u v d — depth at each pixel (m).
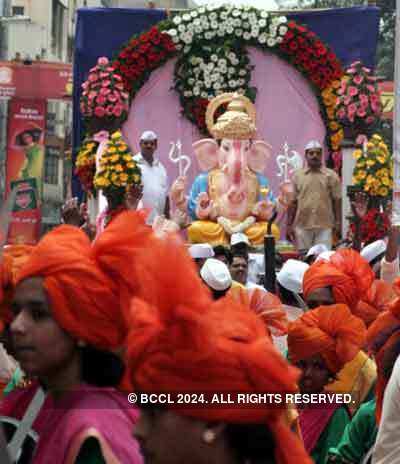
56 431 3.14
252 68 19.88
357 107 18.69
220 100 19.42
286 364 2.38
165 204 18.56
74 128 20.23
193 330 2.32
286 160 19.91
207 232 18.31
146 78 19.70
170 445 2.38
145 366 2.36
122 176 16.91
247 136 18.81
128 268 3.08
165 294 2.33
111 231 3.12
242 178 18.62
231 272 9.41
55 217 43.88
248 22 19.58
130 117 19.72
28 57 38.06
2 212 3.74
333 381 5.27
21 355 3.19
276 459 2.43
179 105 19.88
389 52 34.78
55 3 43.69
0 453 3.17
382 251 9.20
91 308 3.10
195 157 19.83
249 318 2.45
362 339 5.16
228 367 2.34
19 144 35.47
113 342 3.15
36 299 3.14
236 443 2.39
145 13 20.20
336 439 5.22
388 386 4.23
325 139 19.91
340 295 5.94
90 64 20.25
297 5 34.72
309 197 18.41
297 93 20.02
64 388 3.22
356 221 17.11
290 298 7.66
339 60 19.83
